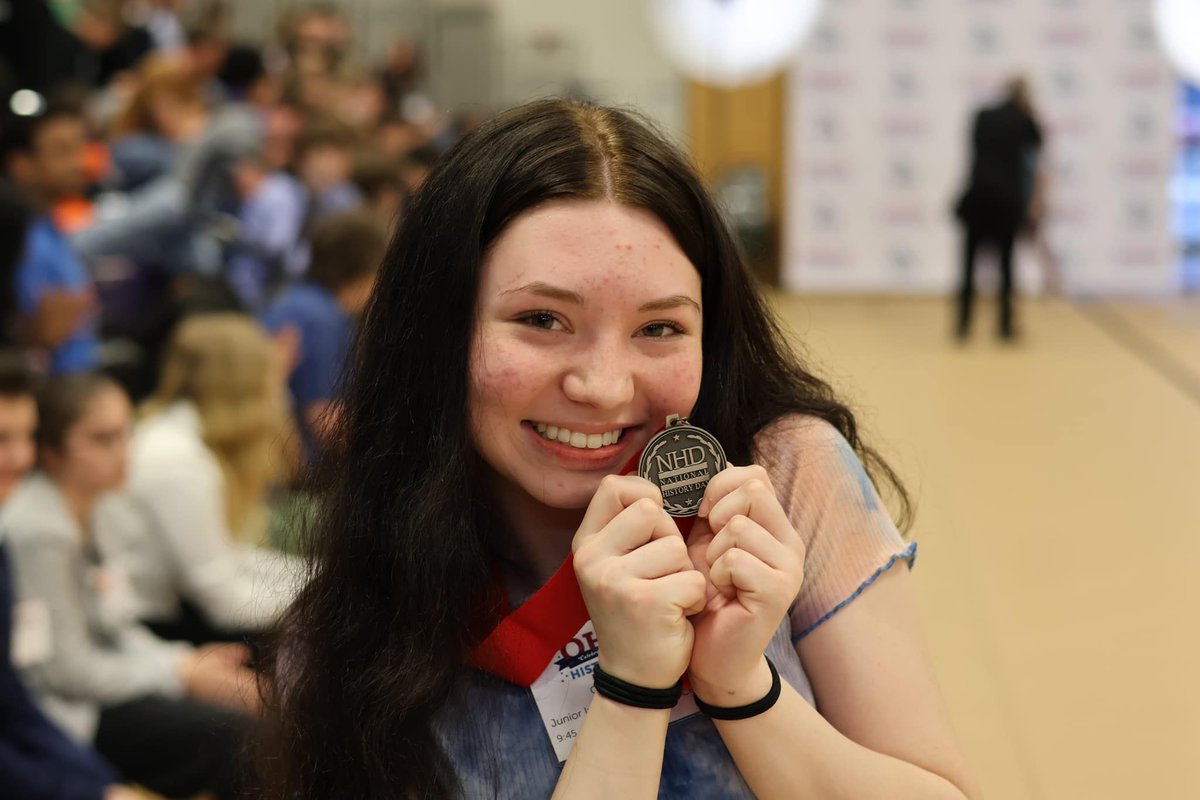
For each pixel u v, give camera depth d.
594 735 0.96
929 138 9.71
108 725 2.56
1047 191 9.20
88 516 2.69
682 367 1.01
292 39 7.81
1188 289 10.25
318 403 3.48
